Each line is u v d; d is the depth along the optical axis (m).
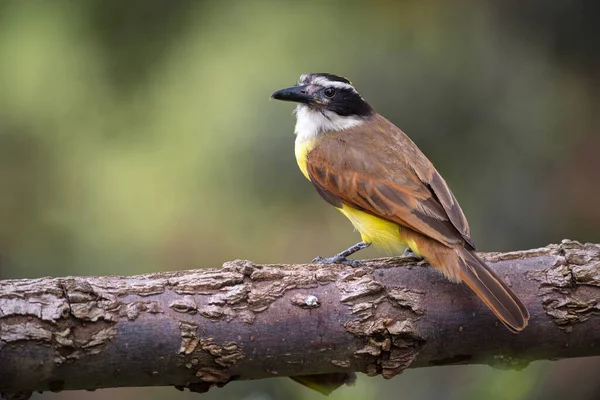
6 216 14.02
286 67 13.89
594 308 8.48
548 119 14.01
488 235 13.66
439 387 12.78
